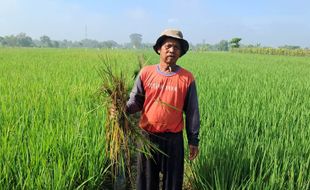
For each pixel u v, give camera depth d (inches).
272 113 267.1
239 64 1005.2
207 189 168.1
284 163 168.1
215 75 588.4
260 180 152.6
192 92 144.2
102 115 239.5
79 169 175.8
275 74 666.8
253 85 451.2
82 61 848.3
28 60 840.9
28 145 180.1
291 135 197.6
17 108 243.8
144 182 154.9
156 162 152.3
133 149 149.3
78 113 236.5
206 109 274.7
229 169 165.9
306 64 1148.5
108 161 208.1
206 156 182.1
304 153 183.8
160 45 141.9
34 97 291.3
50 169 164.7
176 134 147.8
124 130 143.8
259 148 184.9
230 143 186.1
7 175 157.5
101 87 147.2
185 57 1482.5
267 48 2659.9
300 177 157.9
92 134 212.8
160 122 144.1
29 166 167.5
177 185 153.3
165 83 142.0
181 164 152.1
